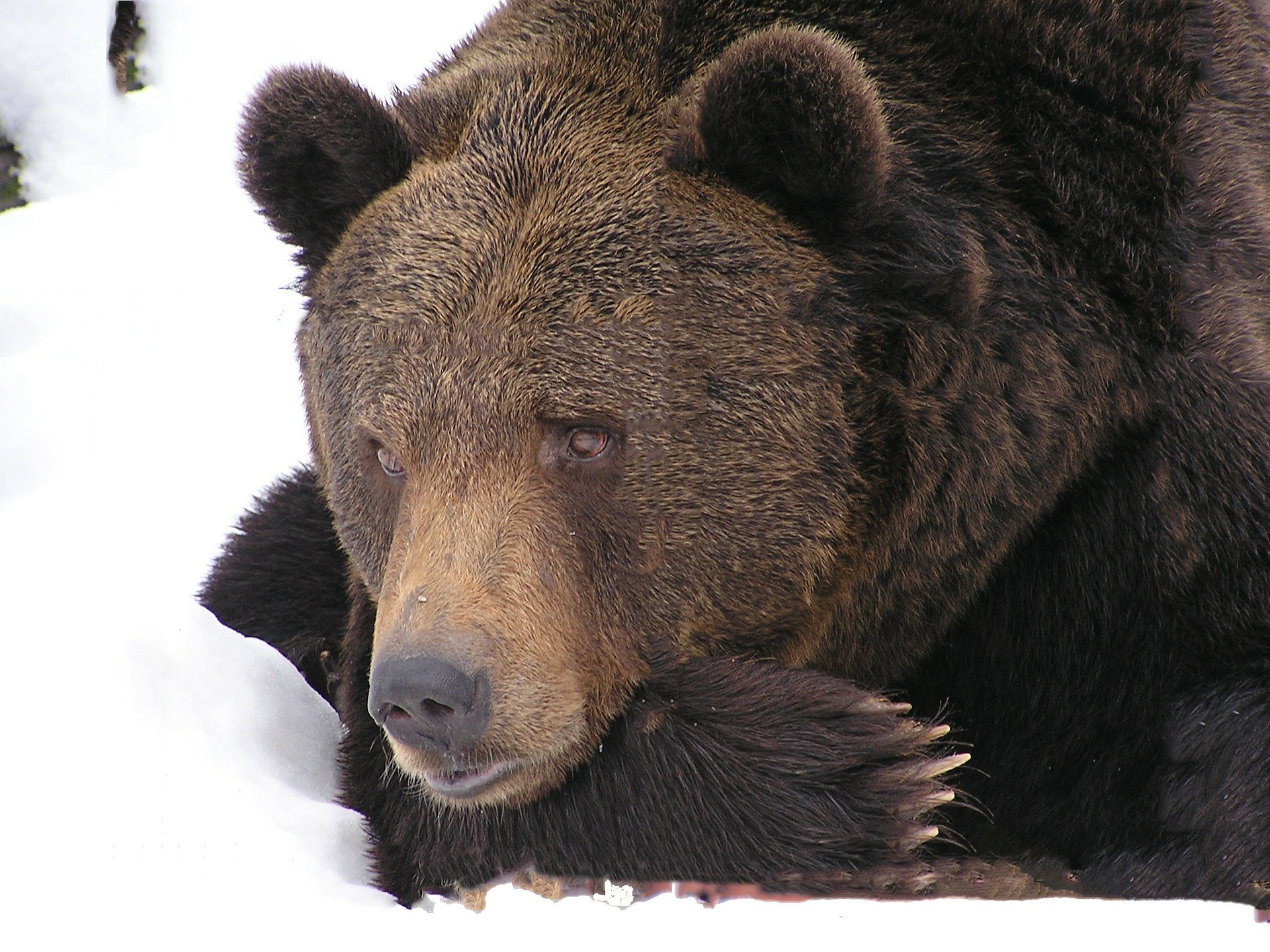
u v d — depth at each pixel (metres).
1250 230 10.12
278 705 10.90
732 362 9.12
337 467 9.91
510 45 10.70
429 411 9.07
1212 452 9.87
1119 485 10.07
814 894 9.34
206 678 10.62
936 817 10.59
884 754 9.48
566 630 9.12
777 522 9.33
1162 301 9.88
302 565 12.67
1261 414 9.84
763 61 8.98
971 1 10.24
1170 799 9.90
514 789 9.32
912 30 10.27
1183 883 9.77
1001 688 10.54
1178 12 10.43
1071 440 9.97
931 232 9.54
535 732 8.99
